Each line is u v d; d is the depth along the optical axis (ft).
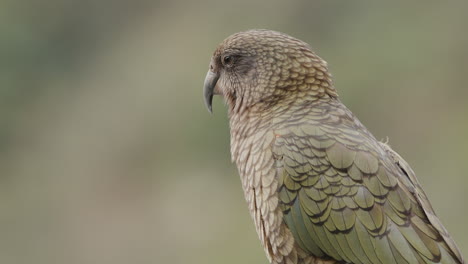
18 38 84.94
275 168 19.43
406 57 63.31
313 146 19.31
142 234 63.57
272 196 19.45
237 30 74.28
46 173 75.46
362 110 60.39
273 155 19.51
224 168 62.95
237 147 20.75
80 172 73.05
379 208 18.89
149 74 76.38
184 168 64.54
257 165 19.71
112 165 70.95
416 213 19.06
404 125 58.70
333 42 69.56
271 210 19.53
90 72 84.43
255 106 20.54
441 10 66.39
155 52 78.89
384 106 60.23
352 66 64.13
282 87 20.38
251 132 20.33
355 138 19.40
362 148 19.24
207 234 58.18
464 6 66.23
